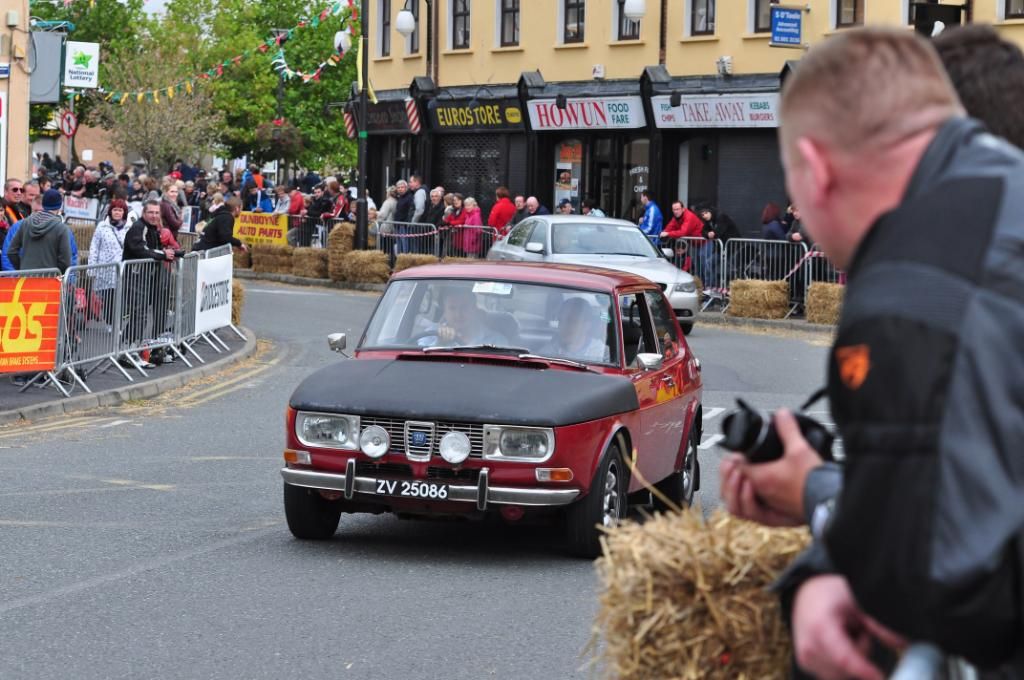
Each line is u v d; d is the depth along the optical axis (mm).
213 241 22391
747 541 2922
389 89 42562
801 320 25062
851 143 2059
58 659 6336
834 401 1977
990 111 2666
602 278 9766
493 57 37875
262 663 6301
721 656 2936
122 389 15727
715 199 31656
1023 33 26000
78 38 59562
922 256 1938
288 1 71562
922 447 1858
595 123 34156
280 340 22078
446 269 9891
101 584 7777
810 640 2160
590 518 8453
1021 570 1849
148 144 54250
